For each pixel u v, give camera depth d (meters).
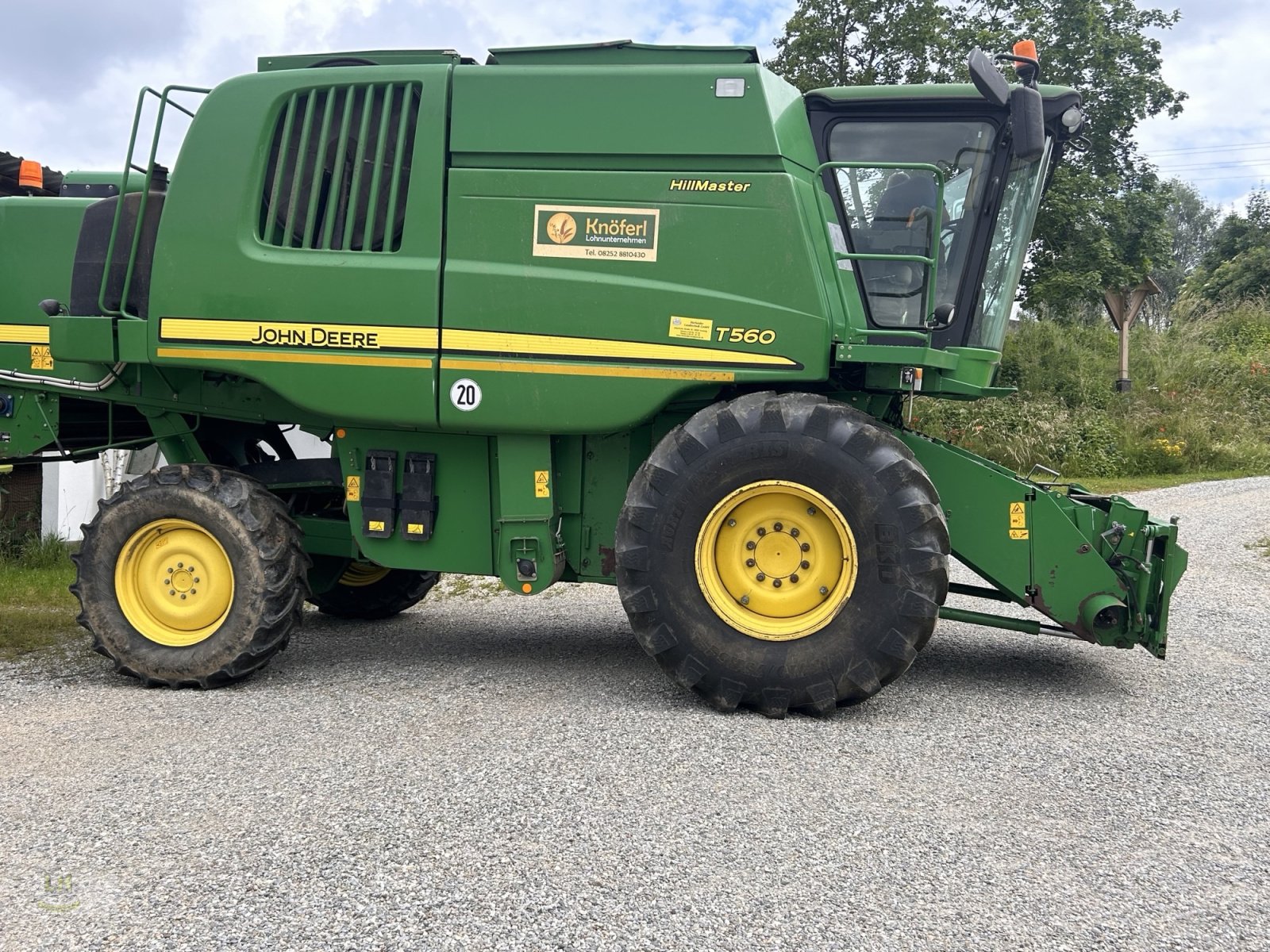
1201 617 6.34
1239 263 34.25
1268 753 3.76
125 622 4.78
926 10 18.78
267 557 4.69
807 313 4.29
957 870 2.76
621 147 4.41
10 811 3.14
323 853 2.84
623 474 4.78
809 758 3.66
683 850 2.87
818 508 4.22
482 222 4.51
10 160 7.38
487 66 4.56
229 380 5.19
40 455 5.84
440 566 4.89
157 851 2.85
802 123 4.68
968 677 4.91
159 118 4.91
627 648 5.65
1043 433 15.40
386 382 4.57
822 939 2.40
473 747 3.76
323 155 4.69
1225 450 15.73
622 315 4.40
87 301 5.01
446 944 2.37
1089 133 21.22
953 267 4.80
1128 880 2.72
